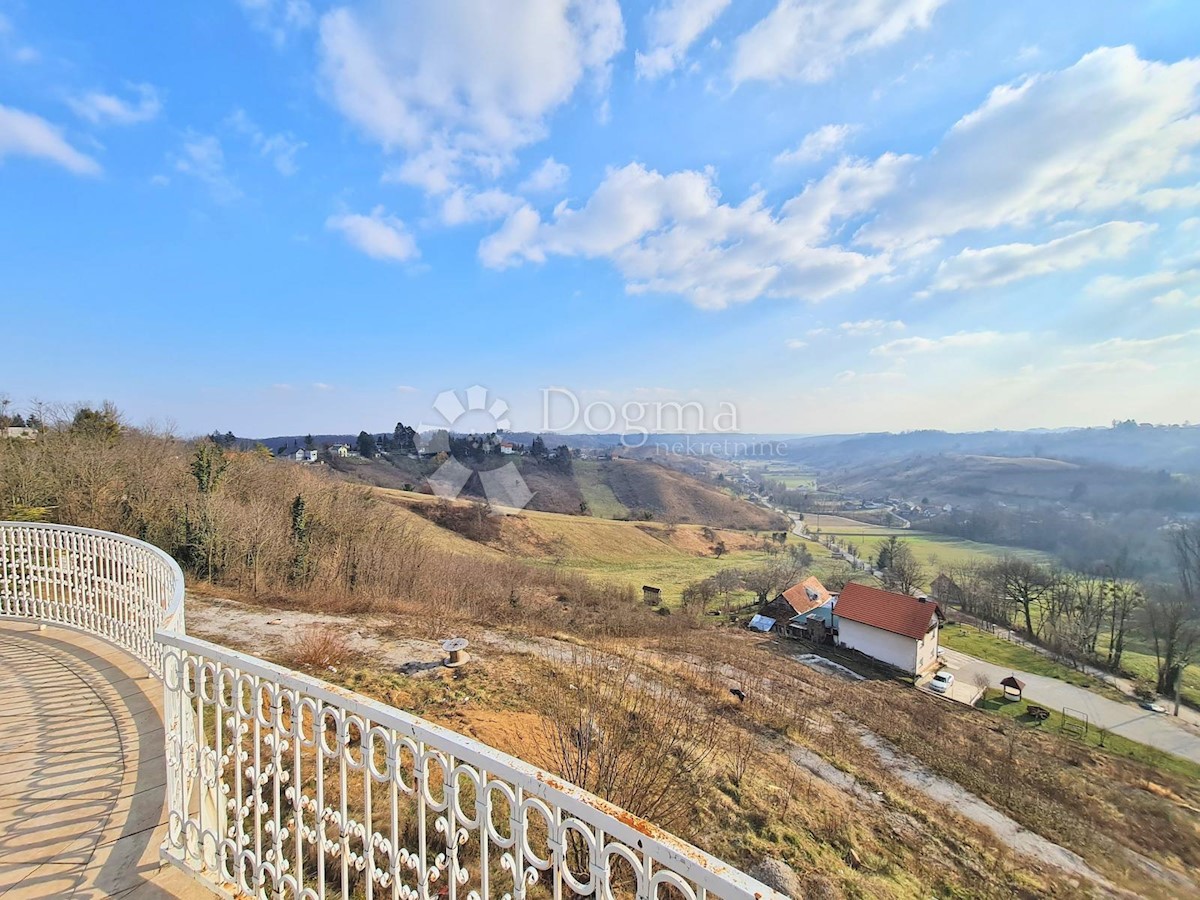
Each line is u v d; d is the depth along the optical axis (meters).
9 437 17.02
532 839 4.02
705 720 9.35
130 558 4.64
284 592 14.03
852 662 25.02
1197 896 8.76
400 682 7.96
